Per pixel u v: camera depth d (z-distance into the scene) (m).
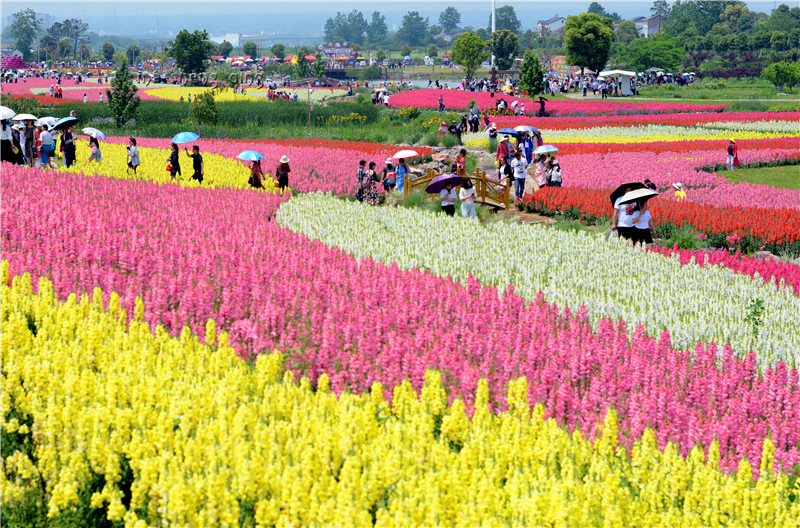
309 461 4.79
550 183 25.14
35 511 5.09
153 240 11.58
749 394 7.68
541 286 11.96
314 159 30.25
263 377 6.50
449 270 12.52
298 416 5.54
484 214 20.89
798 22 159.75
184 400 5.57
